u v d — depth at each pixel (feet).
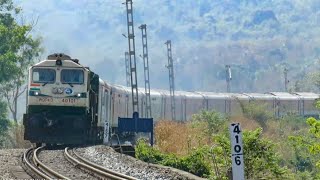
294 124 448.65
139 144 192.44
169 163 163.12
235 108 464.65
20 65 429.79
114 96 255.70
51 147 182.19
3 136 390.63
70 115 187.01
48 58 190.08
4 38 379.96
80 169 128.06
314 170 302.04
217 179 125.18
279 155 150.61
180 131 244.22
